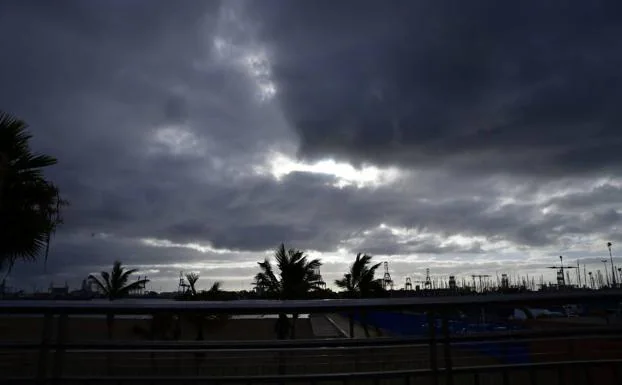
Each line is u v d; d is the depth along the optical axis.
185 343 3.80
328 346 3.87
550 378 4.16
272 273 26.19
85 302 3.51
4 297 13.46
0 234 10.59
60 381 3.52
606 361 4.19
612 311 4.21
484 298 3.70
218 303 3.37
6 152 10.77
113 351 3.65
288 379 3.71
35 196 11.02
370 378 3.76
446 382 3.83
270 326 20.28
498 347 4.36
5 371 3.60
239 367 3.92
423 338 3.87
